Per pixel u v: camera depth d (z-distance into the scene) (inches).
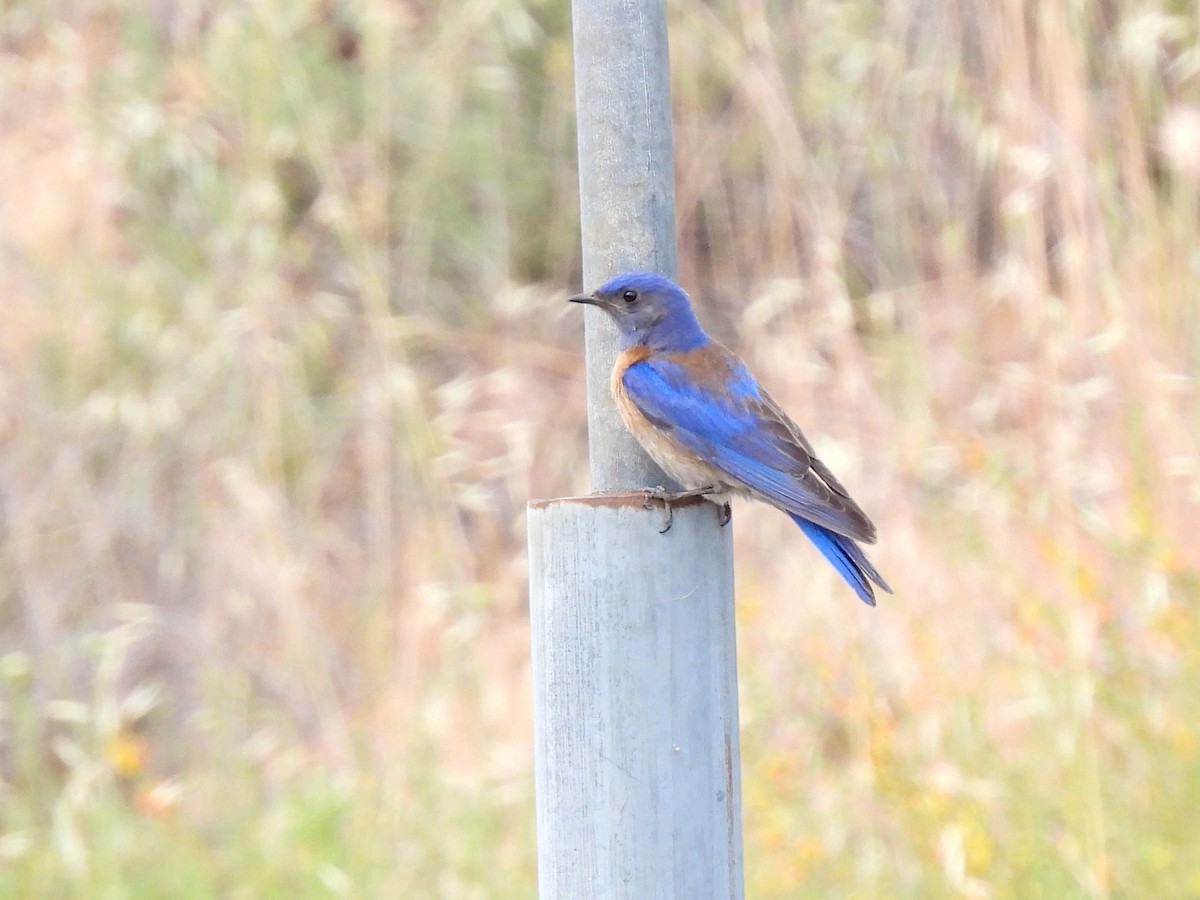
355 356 612.7
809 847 384.2
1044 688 387.5
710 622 250.7
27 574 569.6
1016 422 517.0
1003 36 469.1
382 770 465.1
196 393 569.3
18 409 592.1
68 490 581.0
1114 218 457.7
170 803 459.8
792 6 583.2
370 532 550.9
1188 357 454.6
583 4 287.6
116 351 593.9
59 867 445.7
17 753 522.9
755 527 575.2
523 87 663.8
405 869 418.3
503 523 609.3
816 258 507.5
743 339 572.1
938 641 438.3
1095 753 369.1
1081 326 450.3
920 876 371.9
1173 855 356.8
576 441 620.4
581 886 245.8
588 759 245.4
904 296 521.7
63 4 642.2
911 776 390.0
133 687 552.4
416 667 491.8
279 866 436.8
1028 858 363.6
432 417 600.7
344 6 639.8
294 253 596.7
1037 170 439.5
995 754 394.6
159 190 628.1
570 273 645.9
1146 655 400.2
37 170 627.2
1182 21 464.8
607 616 244.8
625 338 349.7
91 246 607.8
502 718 514.3
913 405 486.6
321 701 512.4
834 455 480.1
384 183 571.2
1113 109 476.1
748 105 559.8
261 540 553.9
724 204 579.8
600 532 245.1
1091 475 444.1
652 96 287.1
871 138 501.7
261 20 571.2
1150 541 406.3
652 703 244.8
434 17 634.2
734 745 253.6
